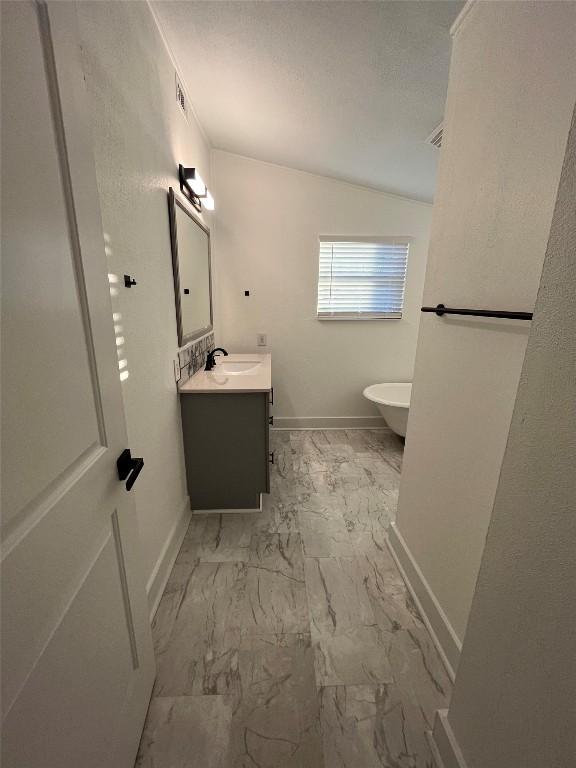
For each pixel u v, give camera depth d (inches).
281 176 104.7
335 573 60.1
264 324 117.6
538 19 28.3
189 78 65.5
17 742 18.0
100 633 27.4
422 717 39.2
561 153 26.6
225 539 68.7
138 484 47.5
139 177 46.7
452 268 42.9
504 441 34.0
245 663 44.8
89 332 26.0
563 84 26.2
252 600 54.4
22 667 18.4
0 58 17.0
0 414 17.0
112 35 38.3
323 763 35.2
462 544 41.6
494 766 26.8
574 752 19.5
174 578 58.7
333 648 46.8
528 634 23.0
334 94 60.6
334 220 108.7
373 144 76.0
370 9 41.5
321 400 127.3
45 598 20.5
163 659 45.1
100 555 27.5
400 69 50.7
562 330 20.1
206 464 73.3
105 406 28.4
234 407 69.6
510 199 32.4
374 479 93.2
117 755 30.3
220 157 101.8
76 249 24.2
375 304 118.0
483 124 36.3
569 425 19.6
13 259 17.9
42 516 20.1
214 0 45.2
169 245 60.7
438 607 47.1
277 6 43.8
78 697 24.0
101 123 36.2
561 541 20.3
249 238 109.2
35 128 19.8
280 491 87.0
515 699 24.4
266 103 68.9
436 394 47.3
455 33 41.0
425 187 94.8
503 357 33.9
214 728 37.9
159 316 55.8
